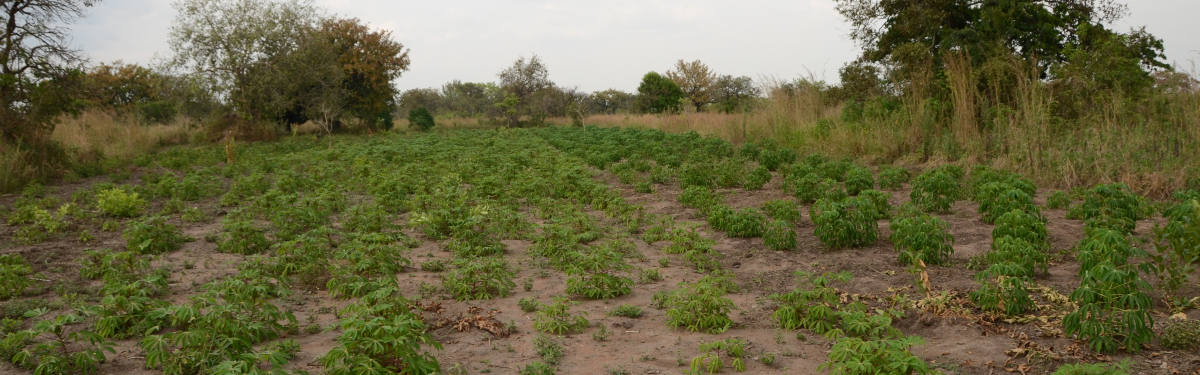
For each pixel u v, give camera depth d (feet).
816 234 28.25
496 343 17.11
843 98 77.20
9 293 20.34
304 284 22.18
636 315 19.60
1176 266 18.43
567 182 45.06
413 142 88.12
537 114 156.25
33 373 14.56
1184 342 15.33
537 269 25.35
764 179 47.26
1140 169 40.57
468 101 241.96
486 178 43.60
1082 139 47.67
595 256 22.29
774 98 82.89
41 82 59.06
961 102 57.57
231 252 27.37
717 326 18.35
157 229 27.50
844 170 51.01
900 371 12.85
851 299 20.67
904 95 67.41
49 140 58.44
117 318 16.87
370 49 133.49
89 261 24.79
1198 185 37.93
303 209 32.01
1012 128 51.29
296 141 100.58
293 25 111.34
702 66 201.77
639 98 177.06
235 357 14.33
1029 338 16.61
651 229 31.63
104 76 150.51
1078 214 31.73
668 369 15.43
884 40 75.66
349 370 12.77
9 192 47.55
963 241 28.14
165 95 109.40
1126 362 13.69
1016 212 24.75
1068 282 21.15
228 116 107.45
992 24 67.41
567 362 15.89
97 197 39.24
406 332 13.42
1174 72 51.24
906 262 24.34
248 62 107.34
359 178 50.42
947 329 17.63
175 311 16.46
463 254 26.78
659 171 52.03
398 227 30.94
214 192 45.29
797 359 15.97
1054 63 63.93
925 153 57.16
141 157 70.54
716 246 29.30
